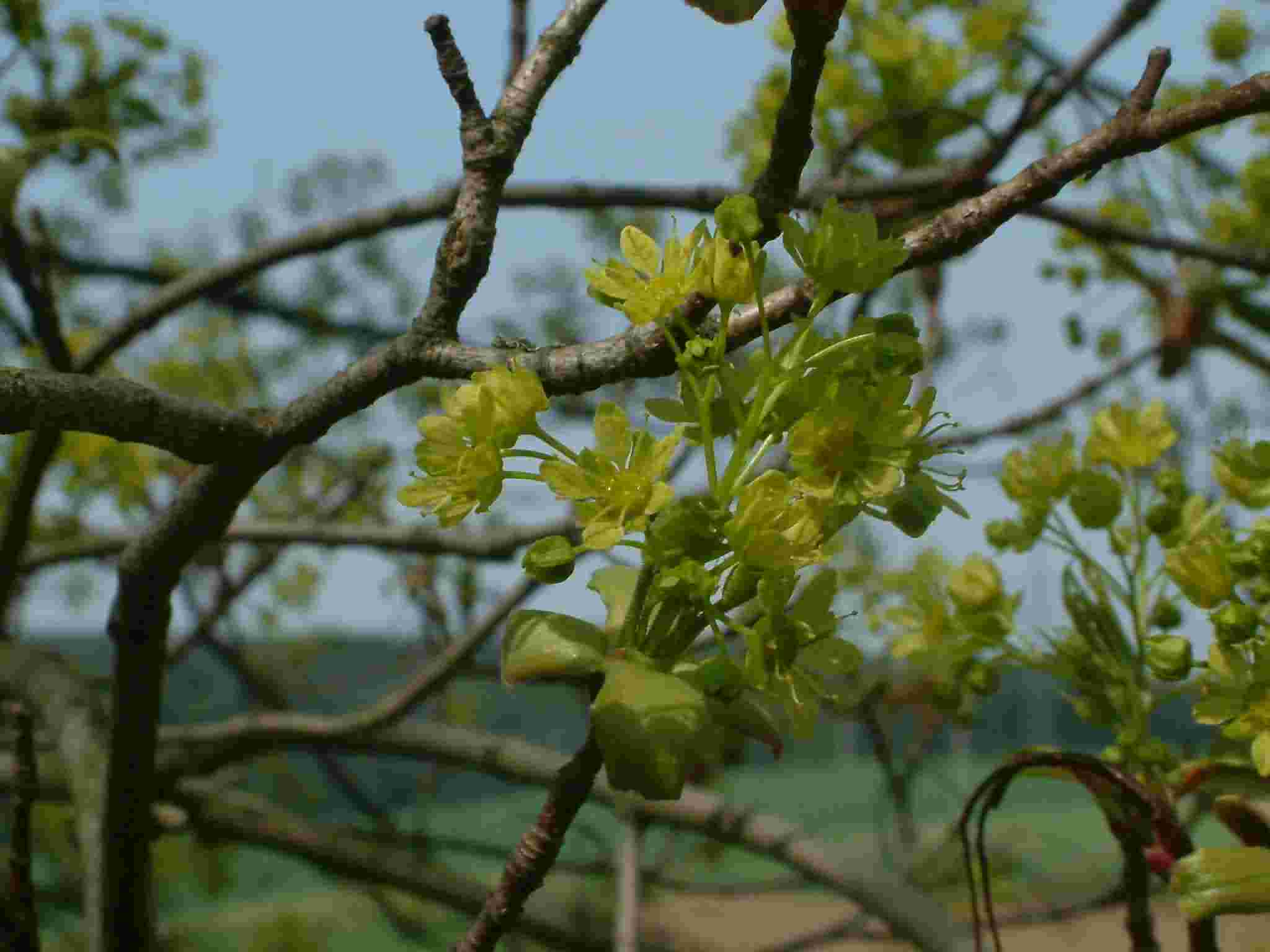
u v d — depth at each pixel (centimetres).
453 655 54
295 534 56
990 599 31
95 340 48
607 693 24
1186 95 58
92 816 38
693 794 55
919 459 25
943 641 32
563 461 25
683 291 25
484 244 26
